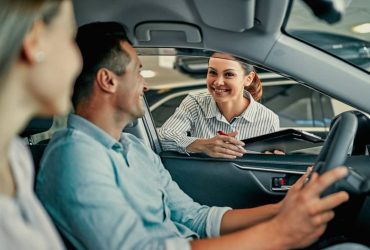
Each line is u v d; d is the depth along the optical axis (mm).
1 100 1031
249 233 1619
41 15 1040
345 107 2250
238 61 2152
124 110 1817
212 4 1927
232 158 2484
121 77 1791
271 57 2086
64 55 1098
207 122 2992
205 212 2113
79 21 2064
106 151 1793
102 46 1771
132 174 1862
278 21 1966
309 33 2135
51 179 1721
